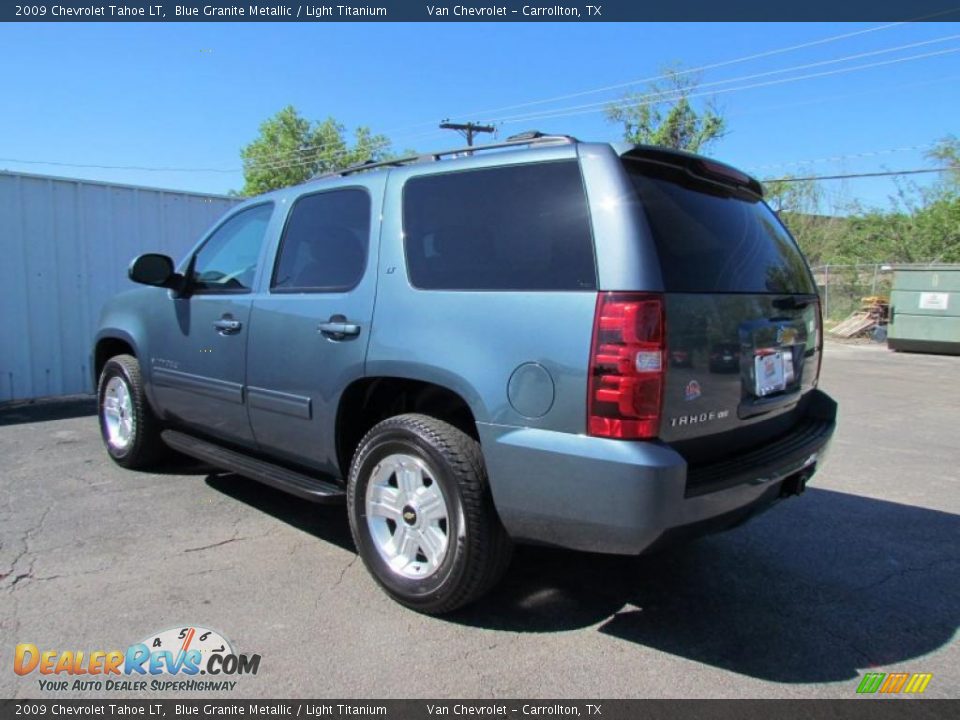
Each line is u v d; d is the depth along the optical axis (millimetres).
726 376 2861
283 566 3637
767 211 3764
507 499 2779
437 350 2986
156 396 4910
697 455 2807
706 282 2834
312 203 3879
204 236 4648
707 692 2617
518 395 2734
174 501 4629
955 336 14969
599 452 2531
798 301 3479
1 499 4641
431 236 3205
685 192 3057
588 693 2600
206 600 3252
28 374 8398
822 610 3283
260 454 4277
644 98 29922
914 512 4707
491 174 3084
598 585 3496
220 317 4199
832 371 12562
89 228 8781
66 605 3182
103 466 5469
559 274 2727
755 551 3984
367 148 55969
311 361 3574
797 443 3299
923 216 25656
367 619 3102
